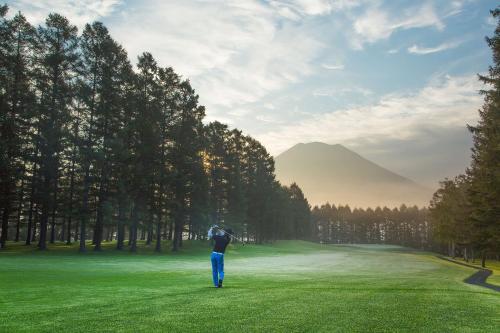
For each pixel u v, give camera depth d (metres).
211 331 6.25
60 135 41.75
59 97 42.75
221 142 70.31
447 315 8.02
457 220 61.34
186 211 52.97
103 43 43.56
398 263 43.53
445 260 64.56
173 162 50.72
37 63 42.97
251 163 88.12
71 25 43.22
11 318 7.11
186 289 11.64
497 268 49.16
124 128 44.97
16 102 41.97
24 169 43.12
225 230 12.64
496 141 31.02
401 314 7.97
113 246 52.03
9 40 41.19
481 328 6.87
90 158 40.84
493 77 30.48
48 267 21.92
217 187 70.19
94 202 43.00
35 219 46.78
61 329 6.29
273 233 112.31
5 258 28.81
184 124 52.16
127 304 8.68
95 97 43.62
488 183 32.16
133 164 46.12
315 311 8.05
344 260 47.59
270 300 9.38
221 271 12.41
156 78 51.16
